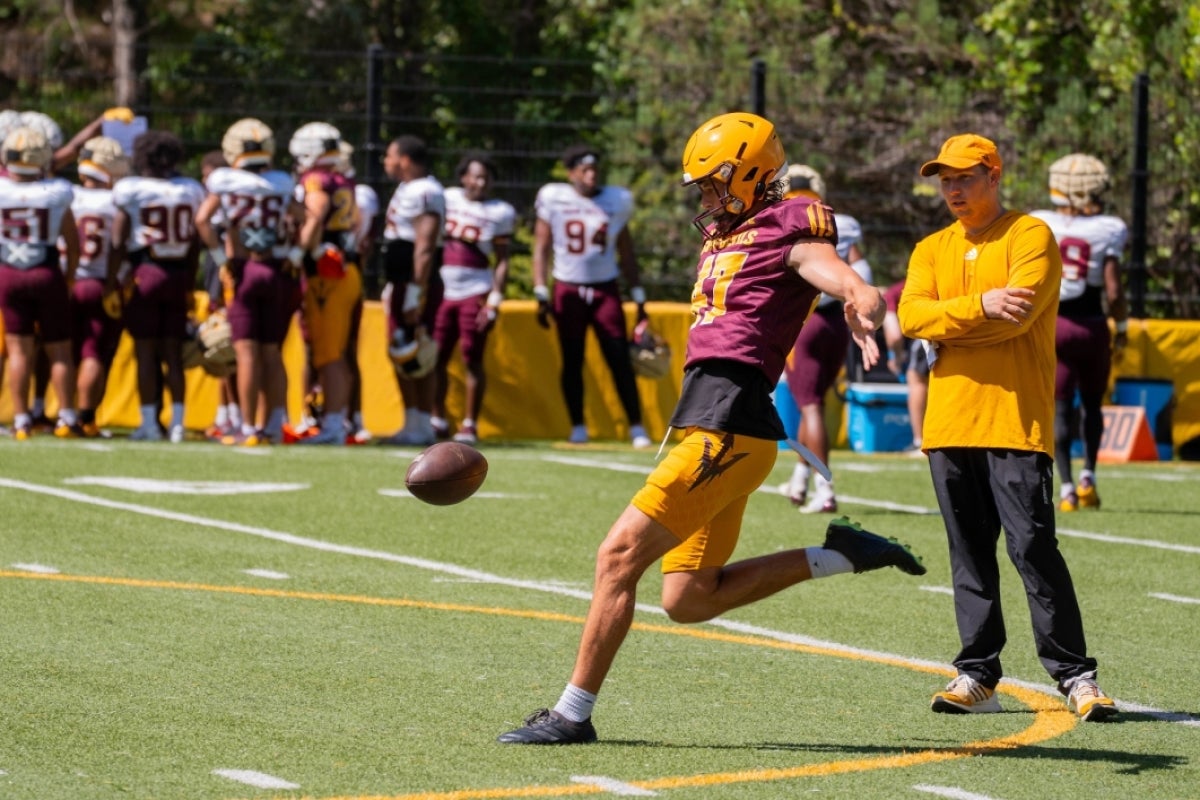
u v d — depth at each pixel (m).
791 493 39.72
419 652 24.30
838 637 26.23
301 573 30.16
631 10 87.50
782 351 19.44
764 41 78.12
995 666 21.78
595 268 52.16
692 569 19.95
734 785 17.94
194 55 88.81
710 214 19.78
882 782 18.23
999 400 21.36
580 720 19.55
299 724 20.09
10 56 74.38
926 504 41.66
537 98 84.44
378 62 58.81
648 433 56.75
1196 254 67.31
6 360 53.53
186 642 24.39
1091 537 37.22
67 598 27.14
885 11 80.44
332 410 49.34
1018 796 17.88
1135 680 23.91
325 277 48.25
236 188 46.56
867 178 72.69
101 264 48.81
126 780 17.64
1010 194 68.25
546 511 38.25
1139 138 60.81
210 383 54.72
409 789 17.45
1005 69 74.38
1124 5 70.25
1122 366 57.56
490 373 55.72
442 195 48.97
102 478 40.38
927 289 22.11
